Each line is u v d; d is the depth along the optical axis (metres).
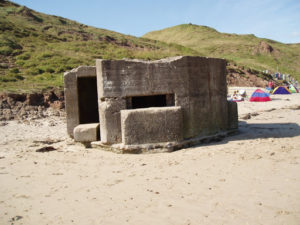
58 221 3.46
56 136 9.78
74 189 4.54
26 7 43.22
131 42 41.09
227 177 4.65
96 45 32.62
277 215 3.31
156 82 6.95
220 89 8.09
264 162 5.35
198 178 4.68
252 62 56.56
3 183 4.97
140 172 5.19
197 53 43.75
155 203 3.81
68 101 8.59
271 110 14.87
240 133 8.73
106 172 5.35
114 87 6.90
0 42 25.47
